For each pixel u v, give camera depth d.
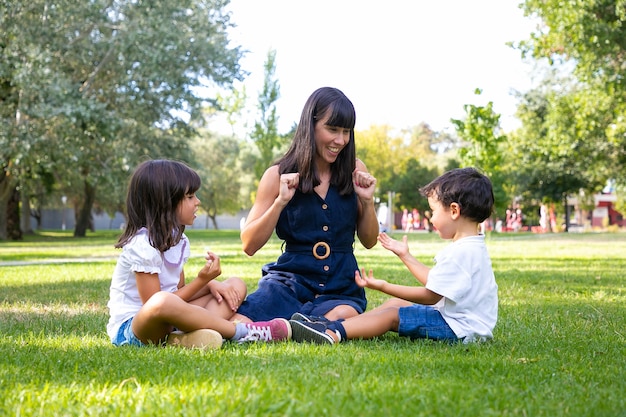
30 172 26.91
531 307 5.32
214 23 21.86
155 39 19.50
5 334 3.76
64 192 37.75
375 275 8.38
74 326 4.18
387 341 3.47
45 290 6.81
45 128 20.08
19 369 2.63
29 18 19.27
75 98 19.11
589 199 48.94
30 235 36.34
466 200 3.54
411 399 2.10
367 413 1.94
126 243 3.49
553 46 20.12
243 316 3.65
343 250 3.94
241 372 2.49
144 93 20.84
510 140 35.41
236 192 55.41
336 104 3.76
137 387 2.26
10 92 21.33
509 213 49.41
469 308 3.55
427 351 3.20
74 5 19.11
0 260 13.22
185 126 23.83
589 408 2.12
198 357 2.88
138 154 22.28
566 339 3.71
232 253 14.95
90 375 2.52
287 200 3.71
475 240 3.59
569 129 23.09
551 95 23.77
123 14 20.47
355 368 2.61
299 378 2.35
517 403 2.15
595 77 20.02
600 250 16.44
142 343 3.39
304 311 3.72
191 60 20.69
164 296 3.24
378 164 47.69
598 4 18.31
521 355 3.15
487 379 2.52
